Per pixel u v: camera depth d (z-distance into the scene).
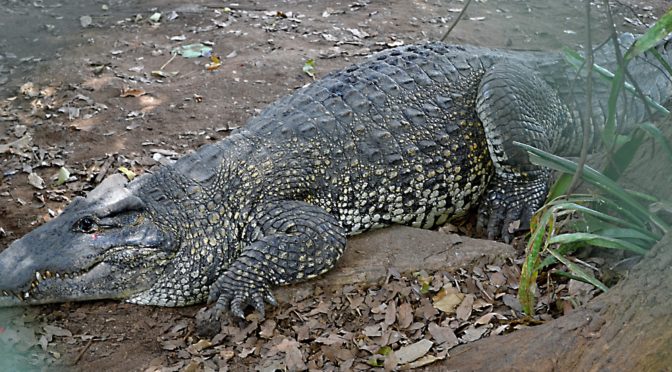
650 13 8.92
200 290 4.75
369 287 4.61
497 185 5.39
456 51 5.66
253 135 5.03
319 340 4.14
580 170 3.63
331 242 4.63
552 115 5.46
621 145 4.27
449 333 4.10
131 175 5.88
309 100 5.25
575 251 4.55
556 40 7.81
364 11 9.53
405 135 5.14
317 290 4.60
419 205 5.22
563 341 3.42
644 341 3.13
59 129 6.58
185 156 5.02
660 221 3.78
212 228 4.73
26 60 8.06
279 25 8.97
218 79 7.45
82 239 4.51
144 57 8.10
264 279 4.51
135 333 4.45
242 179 4.82
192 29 8.85
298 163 4.91
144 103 7.02
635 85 4.14
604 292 3.71
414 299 4.46
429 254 4.78
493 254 4.75
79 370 4.09
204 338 4.37
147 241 4.55
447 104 5.31
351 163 5.00
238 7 9.67
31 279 4.44
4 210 5.52
